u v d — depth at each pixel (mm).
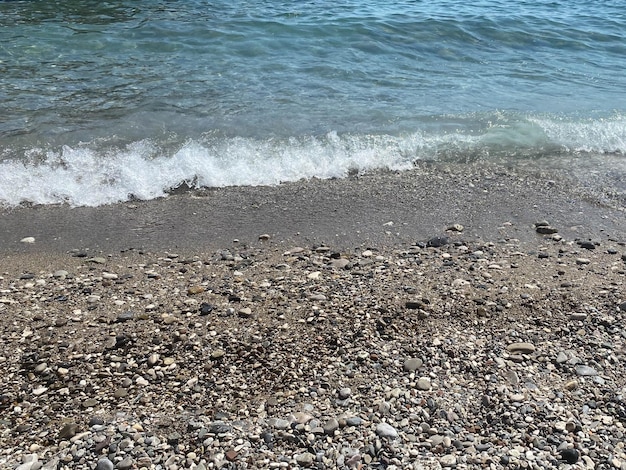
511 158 3205
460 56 4887
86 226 2508
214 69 4223
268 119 3451
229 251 2365
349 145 3213
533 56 4996
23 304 1995
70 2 5609
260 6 5941
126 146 3066
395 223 2590
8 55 4242
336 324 1917
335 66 4430
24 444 1490
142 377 1706
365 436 1524
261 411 1598
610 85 4344
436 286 2133
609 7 6766
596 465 1468
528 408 1621
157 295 2068
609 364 1783
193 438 1514
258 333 1877
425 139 3328
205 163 2982
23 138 3062
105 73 4027
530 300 2059
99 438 1505
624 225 2609
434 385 1689
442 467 1453
